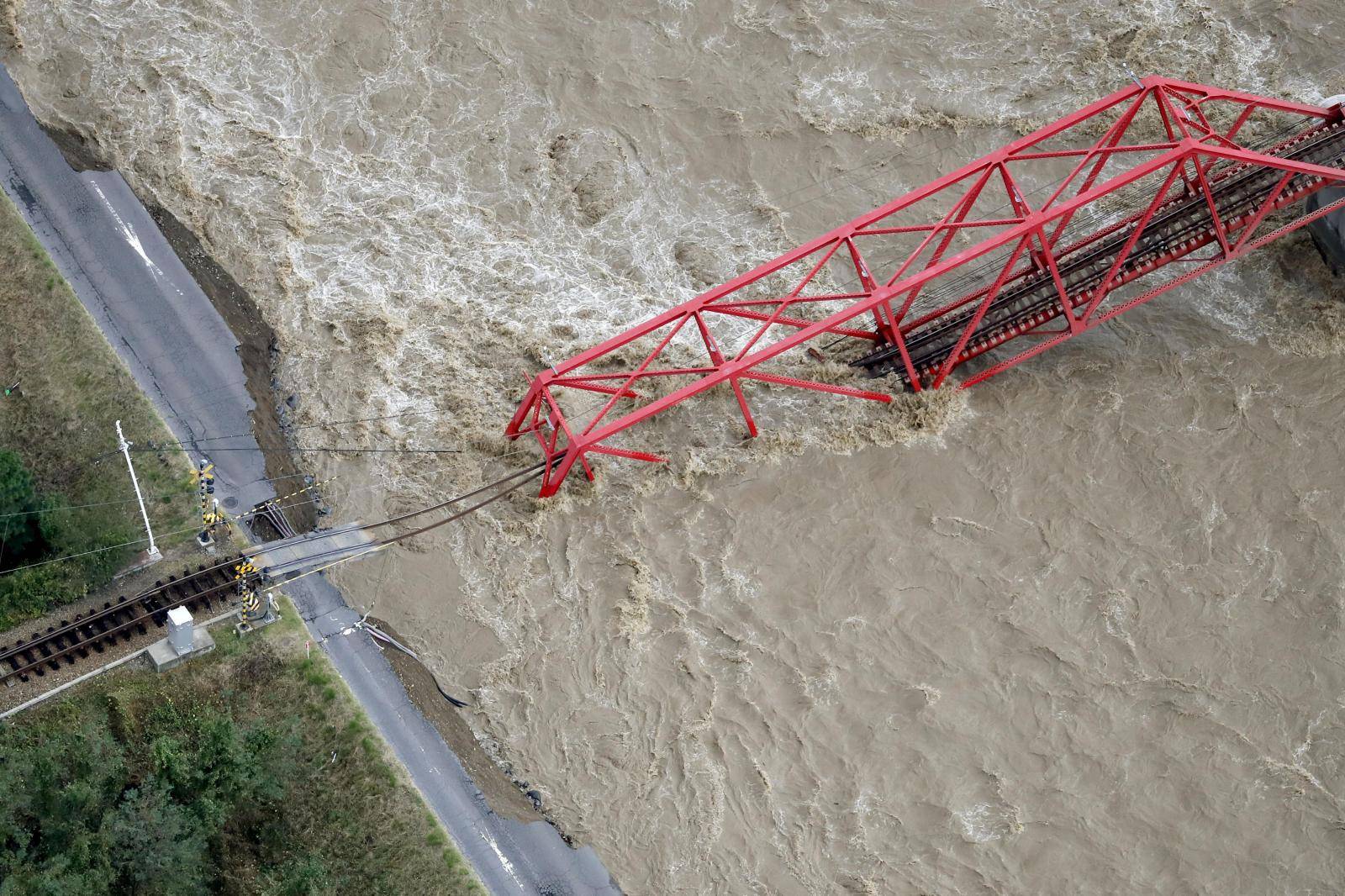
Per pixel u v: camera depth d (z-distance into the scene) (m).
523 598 79.44
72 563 75.62
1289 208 90.19
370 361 87.75
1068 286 85.12
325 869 67.88
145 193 93.75
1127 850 72.50
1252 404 85.38
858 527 81.94
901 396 85.38
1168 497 82.62
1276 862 72.12
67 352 84.00
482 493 82.75
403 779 70.50
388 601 78.38
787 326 89.81
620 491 83.12
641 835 72.50
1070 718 76.00
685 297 91.81
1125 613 79.06
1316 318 87.50
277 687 72.56
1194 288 89.19
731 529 81.94
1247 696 76.38
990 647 78.12
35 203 91.38
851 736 75.44
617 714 76.00
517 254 93.56
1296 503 82.06
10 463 75.88
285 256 92.00
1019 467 83.75
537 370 87.94
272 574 77.19
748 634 78.44
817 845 72.56
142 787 67.88
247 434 82.12
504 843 70.00
